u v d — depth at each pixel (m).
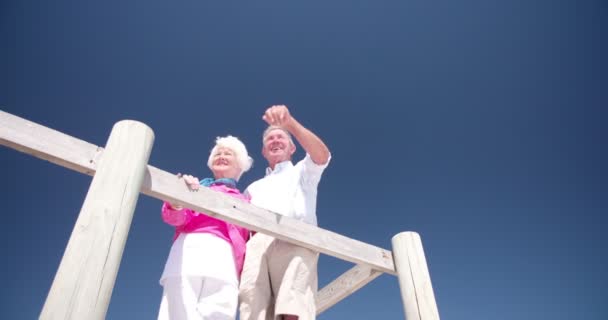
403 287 2.27
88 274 1.31
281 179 2.55
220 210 1.85
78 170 1.61
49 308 1.23
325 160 2.44
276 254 2.19
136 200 1.55
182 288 1.96
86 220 1.40
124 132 1.64
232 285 2.05
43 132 1.57
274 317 2.04
